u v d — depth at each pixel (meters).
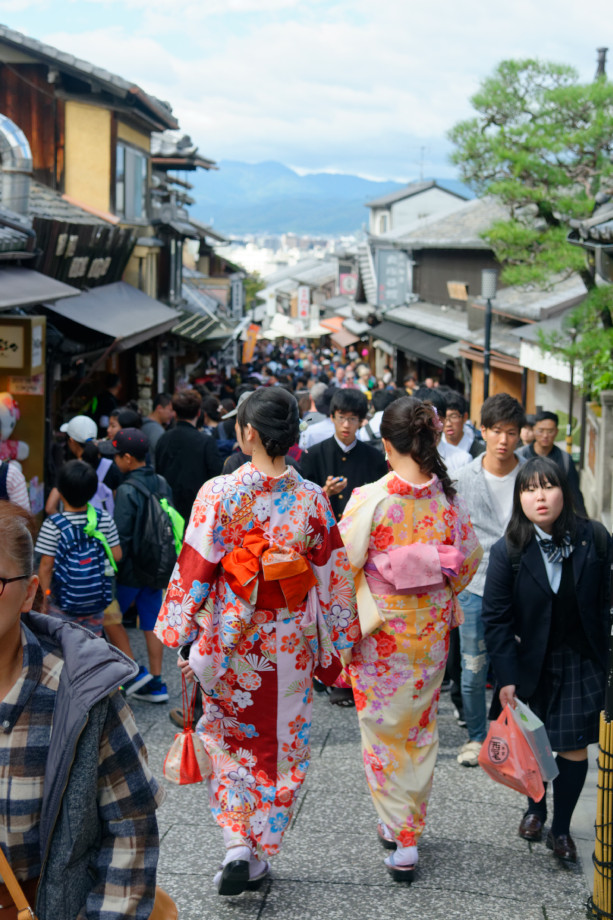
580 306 11.23
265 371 36.31
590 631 3.85
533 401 17.91
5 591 1.70
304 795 4.62
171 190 26.11
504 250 13.73
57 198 16.11
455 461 6.18
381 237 35.94
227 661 3.48
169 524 5.88
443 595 3.97
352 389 6.06
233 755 3.64
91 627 5.42
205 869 3.85
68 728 1.72
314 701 6.12
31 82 16.41
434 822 4.35
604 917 3.38
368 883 3.77
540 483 3.81
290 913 3.52
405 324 31.31
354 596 3.66
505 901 3.64
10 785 1.75
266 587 3.44
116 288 16.62
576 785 3.93
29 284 8.87
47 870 1.77
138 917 1.85
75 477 5.27
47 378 10.93
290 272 92.19
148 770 1.91
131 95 16.38
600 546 3.88
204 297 31.28
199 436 7.84
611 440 10.14
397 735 3.90
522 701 3.98
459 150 13.59
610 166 12.93
